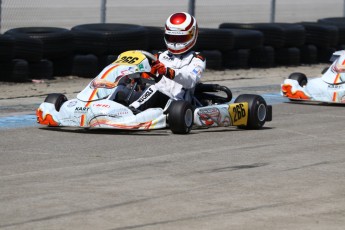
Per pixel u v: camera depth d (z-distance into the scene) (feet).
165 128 110.32
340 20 229.66
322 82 138.92
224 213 66.23
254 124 112.27
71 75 170.50
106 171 81.66
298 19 321.93
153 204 68.59
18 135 103.65
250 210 67.46
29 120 116.98
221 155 91.71
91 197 70.59
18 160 87.15
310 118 125.90
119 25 175.94
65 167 83.51
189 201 69.92
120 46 168.86
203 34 189.06
